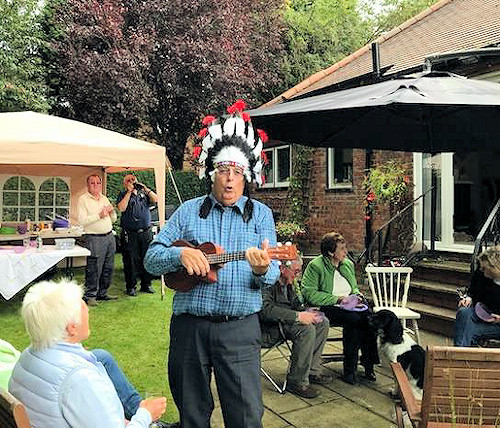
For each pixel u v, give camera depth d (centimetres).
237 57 1384
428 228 764
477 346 423
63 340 206
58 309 204
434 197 726
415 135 534
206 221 269
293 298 429
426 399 231
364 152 918
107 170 1036
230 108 282
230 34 1375
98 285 741
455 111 464
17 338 565
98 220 724
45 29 1393
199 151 280
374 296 534
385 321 377
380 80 493
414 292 666
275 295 416
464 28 835
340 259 455
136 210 782
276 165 1258
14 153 641
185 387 258
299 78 1645
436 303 634
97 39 1331
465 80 375
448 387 227
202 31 1320
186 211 274
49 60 1381
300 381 402
